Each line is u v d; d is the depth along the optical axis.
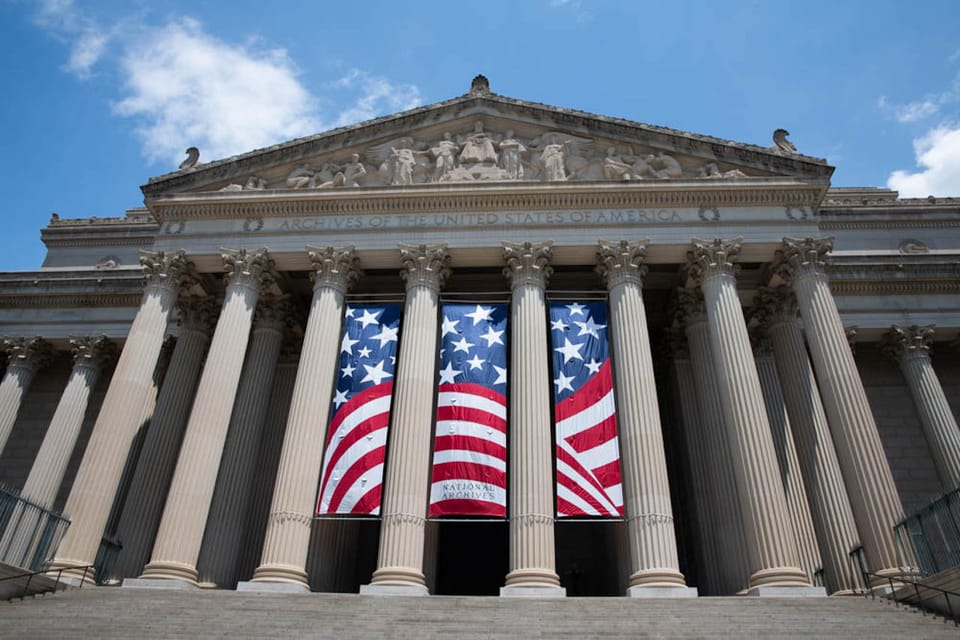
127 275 46.75
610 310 33.34
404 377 31.17
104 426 30.88
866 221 50.03
